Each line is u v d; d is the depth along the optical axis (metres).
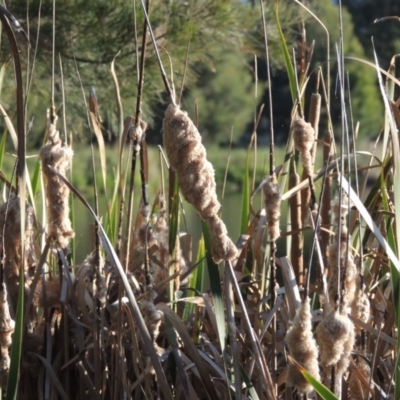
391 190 3.04
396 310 2.32
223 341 2.24
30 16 7.82
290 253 3.23
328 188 3.04
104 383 2.60
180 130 1.98
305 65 3.18
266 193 2.33
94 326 2.60
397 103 2.94
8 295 2.64
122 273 2.19
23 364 2.66
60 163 2.42
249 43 9.05
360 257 2.62
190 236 3.32
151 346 2.22
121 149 2.80
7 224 2.61
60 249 2.72
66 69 8.31
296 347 2.02
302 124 2.43
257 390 2.61
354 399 2.55
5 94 8.06
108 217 3.12
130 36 8.42
